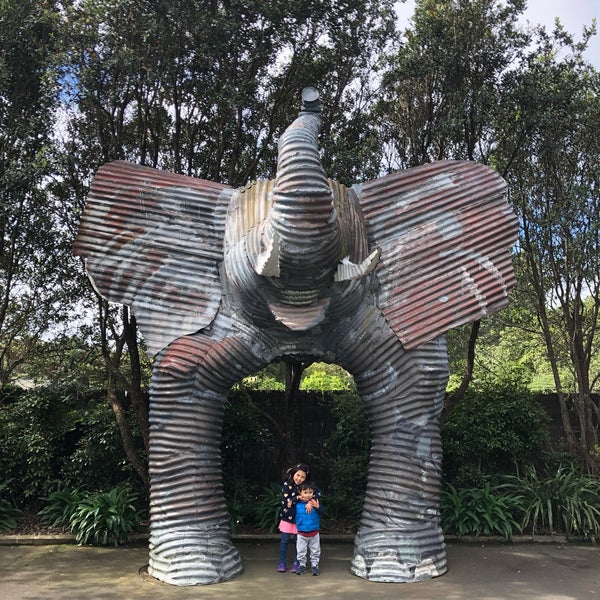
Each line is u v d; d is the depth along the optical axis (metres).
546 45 6.85
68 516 6.20
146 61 6.01
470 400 7.46
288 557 5.48
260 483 7.62
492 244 5.21
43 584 4.68
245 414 7.17
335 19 6.52
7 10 5.78
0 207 5.90
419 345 4.88
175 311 4.95
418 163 7.27
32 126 6.00
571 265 7.40
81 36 5.75
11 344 7.68
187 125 6.92
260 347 4.86
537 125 6.70
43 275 7.20
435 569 4.78
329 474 7.77
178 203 5.11
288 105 6.98
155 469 4.78
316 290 4.29
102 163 6.46
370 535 4.80
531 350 9.64
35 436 6.70
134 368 6.64
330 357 4.95
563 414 7.64
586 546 5.94
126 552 5.59
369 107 7.34
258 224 4.58
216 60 6.28
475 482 6.82
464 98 6.70
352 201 5.05
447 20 6.68
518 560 5.40
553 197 7.43
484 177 5.38
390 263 5.02
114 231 5.09
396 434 4.83
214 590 4.47
